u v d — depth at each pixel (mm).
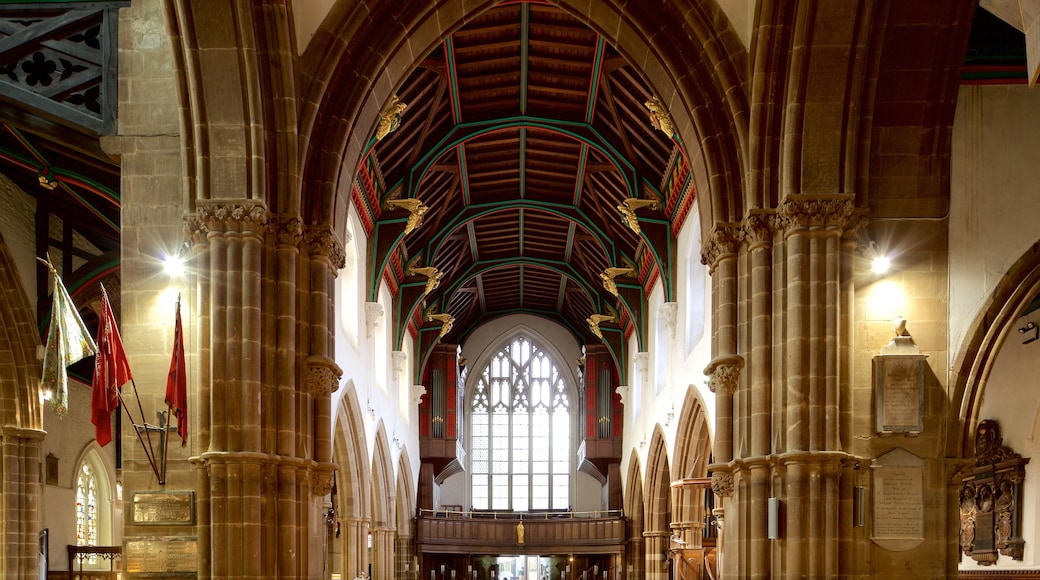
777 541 14633
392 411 34656
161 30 15422
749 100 15453
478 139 29703
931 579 14859
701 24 15609
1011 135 15695
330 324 16047
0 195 20609
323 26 15477
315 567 15562
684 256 28000
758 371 15180
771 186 15320
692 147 16672
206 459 14211
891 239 15547
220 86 14633
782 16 14750
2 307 21125
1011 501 22391
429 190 31281
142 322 15039
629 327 42000
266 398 14789
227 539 14141
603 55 23828
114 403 13797
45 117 15156
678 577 29078
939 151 15617
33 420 21375
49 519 27562
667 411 30969
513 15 23375
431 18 16266
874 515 14930
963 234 15570
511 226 38000
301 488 15102
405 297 35219
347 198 16875
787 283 15125
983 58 15711
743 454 15242
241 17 14375
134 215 15164
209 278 14711
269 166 15086
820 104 14875
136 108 15266
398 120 23156
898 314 15430
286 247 15125
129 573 14562
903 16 15008
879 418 15070
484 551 43594
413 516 42688
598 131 27938
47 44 15078
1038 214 15562
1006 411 23016
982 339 15398
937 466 15180
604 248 34844
